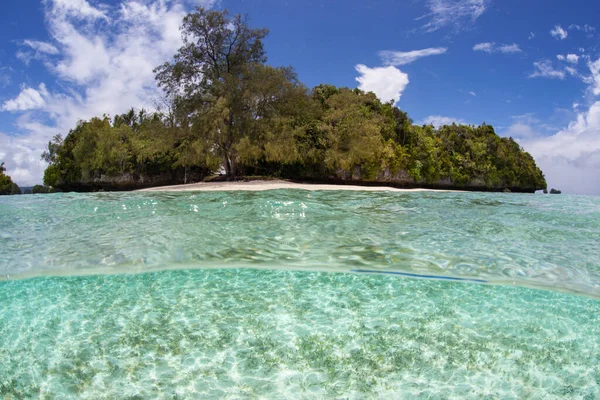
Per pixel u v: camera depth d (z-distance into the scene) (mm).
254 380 2477
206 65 22531
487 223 7367
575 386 2420
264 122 21609
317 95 26172
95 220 7457
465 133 30797
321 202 10797
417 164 25750
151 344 2926
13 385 2447
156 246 5430
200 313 3443
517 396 2334
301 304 3635
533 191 34812
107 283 4176
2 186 26672
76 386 2432
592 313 3428
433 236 6121
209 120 19969
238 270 4559
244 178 22312
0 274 4375
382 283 4152
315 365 2645
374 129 23234
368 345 2896
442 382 2457
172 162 24016
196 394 2342
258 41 22531
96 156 24188
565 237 6109
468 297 3779
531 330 3125
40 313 3457
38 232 6301
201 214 8180
